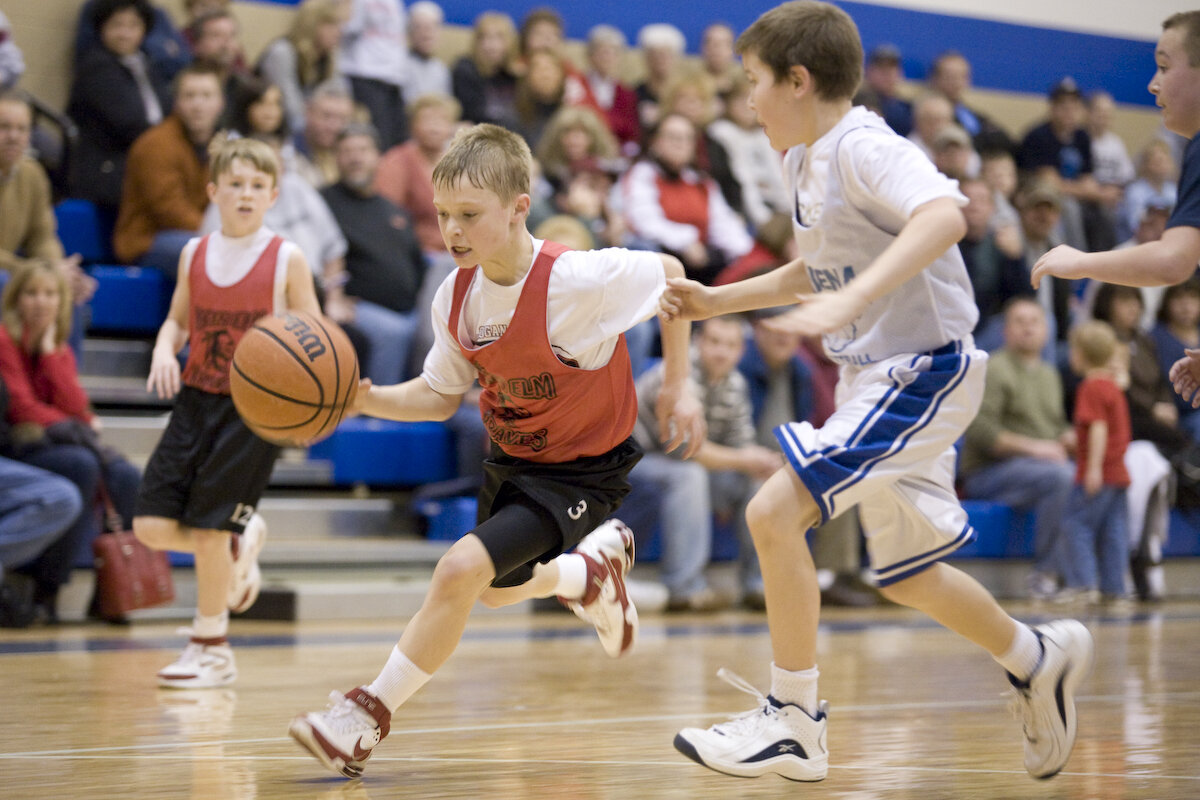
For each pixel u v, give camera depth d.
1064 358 18.05
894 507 5.05
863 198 4.97
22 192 12.92
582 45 20.39
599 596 6.31
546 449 5.31
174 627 11.65
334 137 15.98
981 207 17.73
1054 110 21.73
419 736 5.94
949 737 6.07
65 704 6.84
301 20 16.38
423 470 14.85
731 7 21.64
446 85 17.97
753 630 12.02
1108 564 16.20
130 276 14.34
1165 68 4.92
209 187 7.78
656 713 6.75
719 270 17.38
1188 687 8.06
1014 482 16.39
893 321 5.10
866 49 22.17
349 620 12.59
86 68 15.03
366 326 14.38
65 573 11.62
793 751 4.72
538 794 4.61
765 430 14.75
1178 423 18.48
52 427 11.49
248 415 5.13
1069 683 5.05
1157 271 4.57
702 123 18.48
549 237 13.80
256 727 6.09
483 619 13.04
